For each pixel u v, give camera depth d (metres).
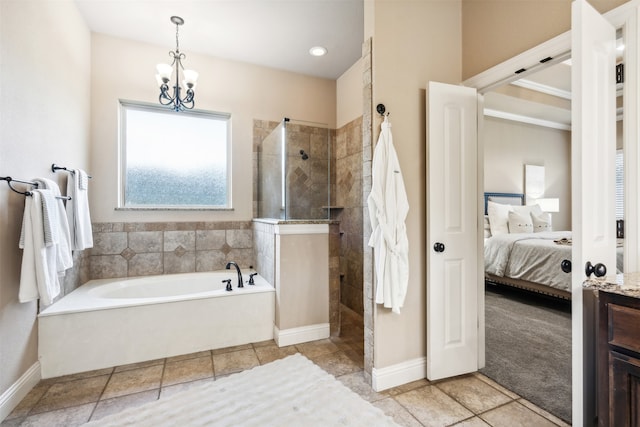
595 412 1.26
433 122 1.96
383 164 1.88
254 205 3.61
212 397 1.85
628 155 1.40
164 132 3.32
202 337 2.49
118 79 3.05
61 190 2.37
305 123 3.18
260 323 2.69
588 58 1.28
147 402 1.80
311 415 1.67
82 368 2.15
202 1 2.52
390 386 1.95
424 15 2.09
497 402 1.80
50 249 1.90
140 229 3.13
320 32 2.95
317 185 3.21
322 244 2.79
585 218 1.26
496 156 5.30
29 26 1.93
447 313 2.02
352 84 3.58
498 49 1.96
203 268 3.37
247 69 3.56
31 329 1.96
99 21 2.80
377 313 1.92
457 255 2.04
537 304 3.71
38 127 2.05
